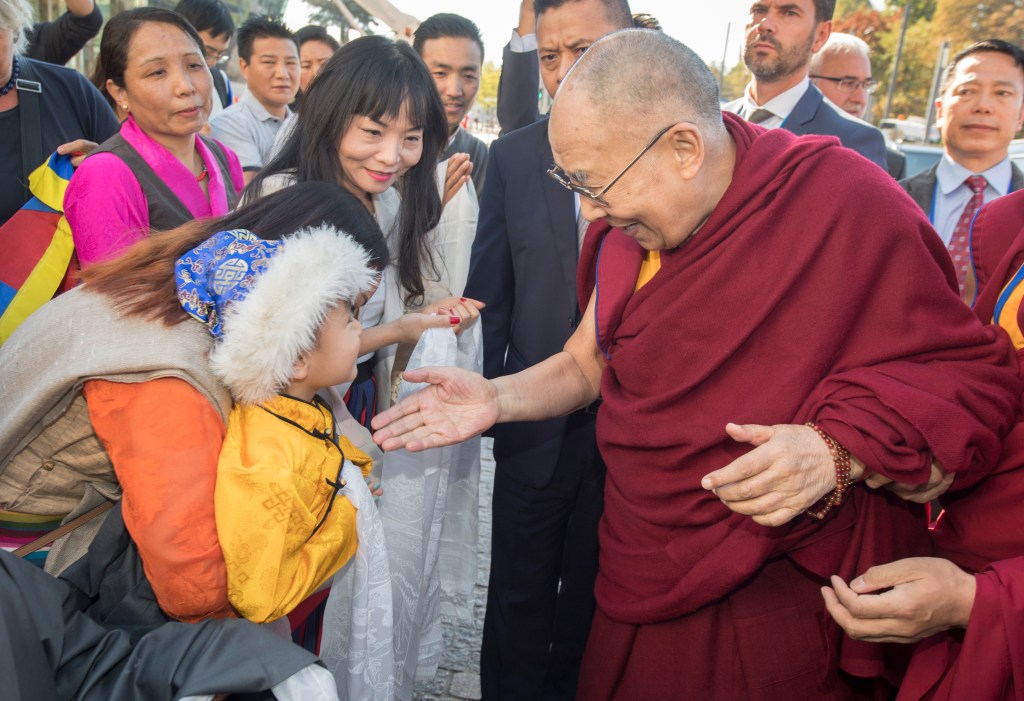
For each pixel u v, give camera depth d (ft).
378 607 5.06
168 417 3.94
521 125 8.98
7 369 4.32
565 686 8.11
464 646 8.60
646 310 5.06
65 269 6.40
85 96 8.08
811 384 4.67
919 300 4.63
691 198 4.67
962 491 5.06
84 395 4.14
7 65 7.28
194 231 4.50
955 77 10.11
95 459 4.37
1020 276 4.98
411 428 5.42
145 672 3.92
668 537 5.20
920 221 4.72
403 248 6.75
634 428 5.11
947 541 5.23
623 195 4.58
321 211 4.57
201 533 3.98
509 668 7.63
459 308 6.78
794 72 9.28
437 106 6.42
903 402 4.33
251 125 12.71
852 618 4.45
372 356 7.00
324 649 5.49
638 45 4.51
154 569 3.99
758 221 4.70
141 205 6.42
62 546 4.46
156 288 4.22
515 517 7.32
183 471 3.93
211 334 4.18
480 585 9.64
